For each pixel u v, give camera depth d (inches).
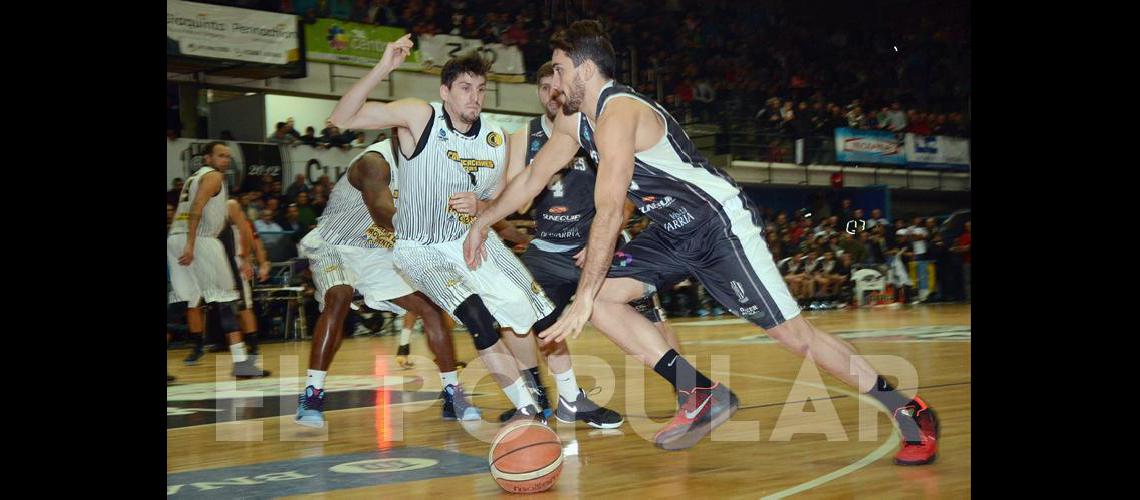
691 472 109.0
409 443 132.1
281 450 127.6
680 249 118.4
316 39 428.8
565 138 124.0
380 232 152.6
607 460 116.8
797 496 96.2
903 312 492.4
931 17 756.0
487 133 137.8
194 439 136.9
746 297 116.5
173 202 380.5
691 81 641.0
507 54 495.8
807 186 622.5
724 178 117.2
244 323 271.9
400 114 132.5
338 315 150.2
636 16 625.9
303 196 411.8
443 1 531.5
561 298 158.6
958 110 762.8
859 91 721.6
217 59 390.3
